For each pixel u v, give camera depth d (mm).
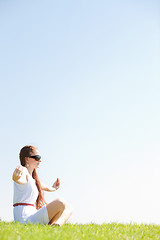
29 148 6504
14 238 4562
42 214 5891
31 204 6148
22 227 5477
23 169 6059
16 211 6074
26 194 6098
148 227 6789
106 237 5328
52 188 7133
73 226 6305
